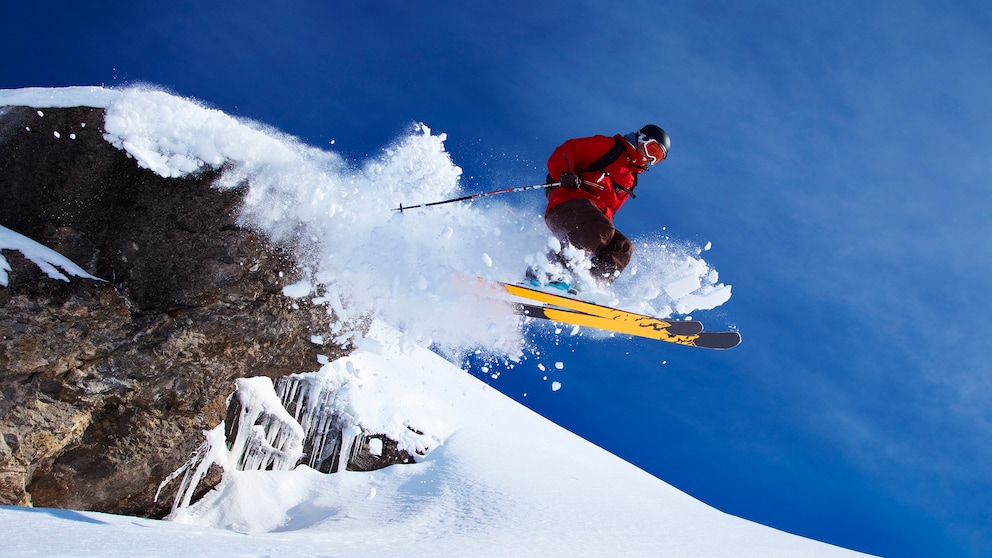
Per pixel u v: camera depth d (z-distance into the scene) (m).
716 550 8.20
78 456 5.77
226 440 8.42
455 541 6.84
